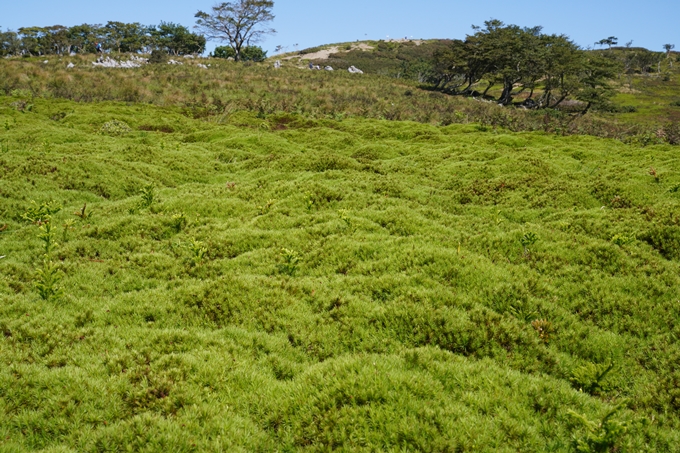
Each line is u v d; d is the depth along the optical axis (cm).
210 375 610
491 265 960
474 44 9519
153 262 1049
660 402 602
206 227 1298
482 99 9000
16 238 1173
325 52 16150
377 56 15600
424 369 627
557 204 1588
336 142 3247
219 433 513
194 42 13125
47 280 842
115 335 721
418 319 759
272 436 526
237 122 4478
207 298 856
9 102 4056
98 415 530
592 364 651
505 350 696
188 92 5897
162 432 498
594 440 468
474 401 555
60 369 601
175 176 2091
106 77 5991
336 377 595
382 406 538
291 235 1202
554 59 8638
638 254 1016
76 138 2777
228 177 2189
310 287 901
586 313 823
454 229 1291
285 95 6259
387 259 1009
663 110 10112
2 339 684
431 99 7344
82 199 1580
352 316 794
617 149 3241
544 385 592
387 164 2409
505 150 2831
